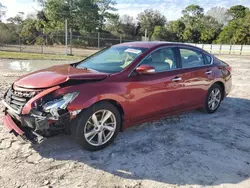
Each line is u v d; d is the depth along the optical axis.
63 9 37.72
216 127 4.45
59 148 3.38
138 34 50.41
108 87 3.34
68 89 3.07
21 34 30.27
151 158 3.24
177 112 4.45
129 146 3.55
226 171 3.02
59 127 3.02
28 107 2.98
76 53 22.08
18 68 10.41
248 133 4.24
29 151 3.26
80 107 3.06
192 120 4.76
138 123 3.86
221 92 5.41
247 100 6.55
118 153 3.34
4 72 9.05
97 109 3.26
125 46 4.41
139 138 3.83
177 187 2.67
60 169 2.90
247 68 13.73
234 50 33.59
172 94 4.19
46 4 38.12
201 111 5.21
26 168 2.88
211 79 4.97
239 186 2.73
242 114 5.30
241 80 9.52
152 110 3.94
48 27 37.66
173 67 4.30
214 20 55.56
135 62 3.76
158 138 3.85
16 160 3.04
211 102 5.17
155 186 2.67
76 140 3.21
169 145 3.63
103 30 43.75
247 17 44.06
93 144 3.32
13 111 3.16
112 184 2.67
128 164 3.07
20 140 3.50
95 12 40.03
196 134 4.09
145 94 3.75
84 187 2.60
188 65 4.59
